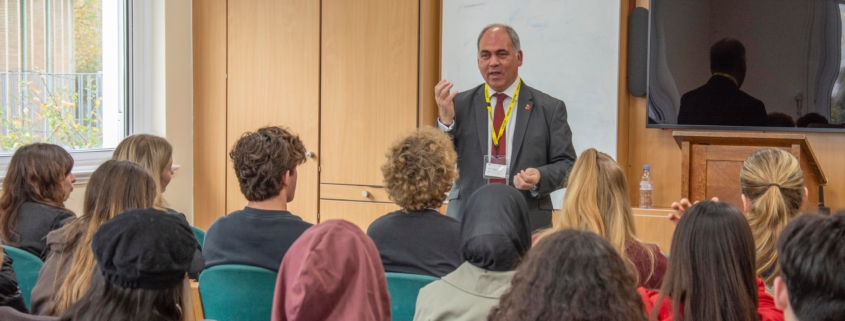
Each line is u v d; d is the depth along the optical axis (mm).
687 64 3957
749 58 3854
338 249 1355
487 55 3275
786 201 2004
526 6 4160
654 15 3996
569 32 4078
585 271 942
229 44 4910
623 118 4109
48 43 4441
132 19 4852
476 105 3354
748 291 1444
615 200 1961
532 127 3244
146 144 2607
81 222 1925
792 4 3764
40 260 2328
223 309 2049
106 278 1227
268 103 4805
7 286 1879
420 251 2008
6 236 2533
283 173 2164
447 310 1540
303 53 4688
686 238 1471
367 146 4527
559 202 4148
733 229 1437
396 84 4434
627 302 948
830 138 3846
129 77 4871
